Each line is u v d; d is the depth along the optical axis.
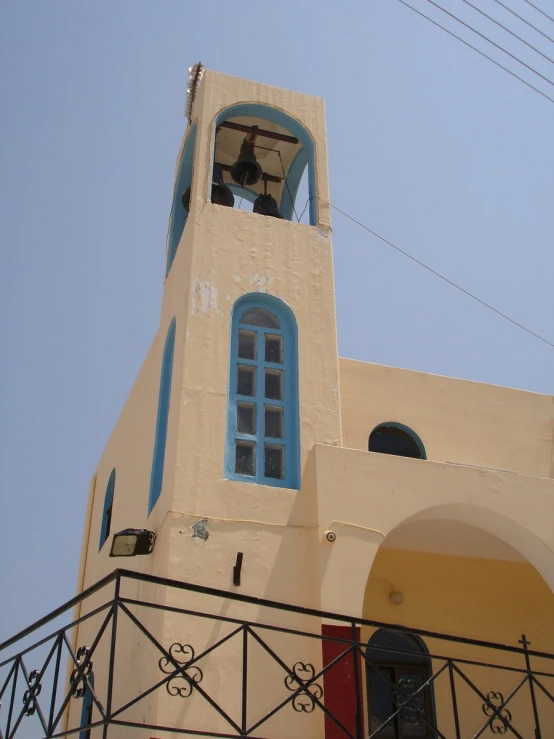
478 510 8.55
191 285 9.18
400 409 10.88
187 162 11.81
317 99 11.69
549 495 8.88
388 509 8.12
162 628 7.11
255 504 7.99
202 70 11.54
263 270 9.66
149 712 6.90
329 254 10.12
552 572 8.76
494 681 9.90
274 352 9.33
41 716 5.83
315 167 10.97
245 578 7.57
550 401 11.81
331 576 7.62
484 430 11.20
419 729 9.36
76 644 12.88
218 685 7.00
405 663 9.69
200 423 8.31
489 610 10.32
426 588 10.20
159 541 7.86
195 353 8.73
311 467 8.30
